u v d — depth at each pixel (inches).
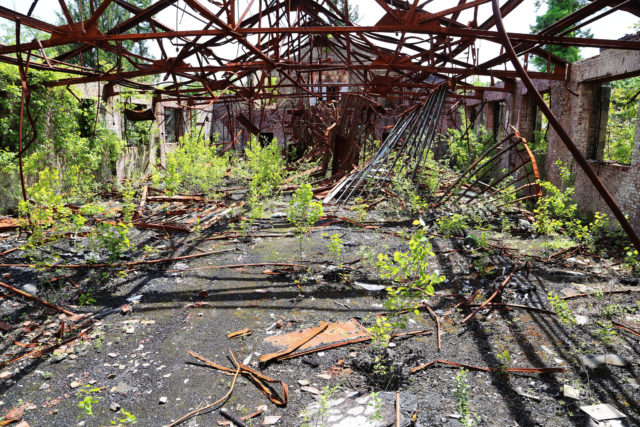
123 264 254.7
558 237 292.8
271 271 244.1
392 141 507.5
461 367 148.0
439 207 403.9
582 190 382.9
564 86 407.2
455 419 121.3
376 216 374.9
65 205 383.9
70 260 259.4
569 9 860.6
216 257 273.1
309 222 269.4
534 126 527.5
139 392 138.4
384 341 157.8
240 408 129.3
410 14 255.3
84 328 182.9
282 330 177.6
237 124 967.6
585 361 148.9
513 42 303.6
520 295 207.2
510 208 380.8
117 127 575.2
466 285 221.9
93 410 130.0
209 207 415.2
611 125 417.7
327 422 119.9
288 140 960.3
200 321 188.1
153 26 336.5
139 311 199.6
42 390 140.8
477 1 253.1
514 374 143.7
